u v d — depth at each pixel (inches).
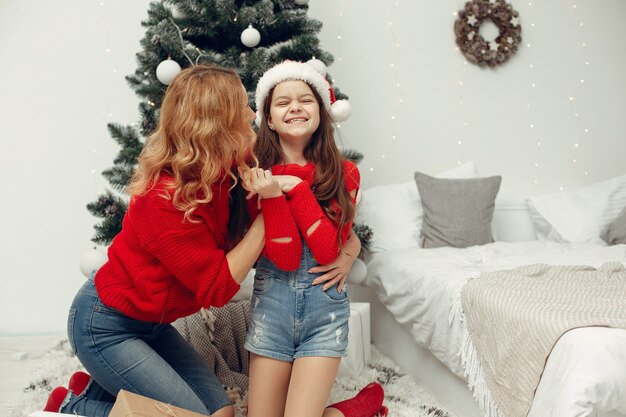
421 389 93.5
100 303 63.3
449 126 144.0
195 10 104.3
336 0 137.6
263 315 67.6
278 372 67.8
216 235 64.0
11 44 130.8
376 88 140.3
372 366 103.7
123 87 135.1
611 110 149.6
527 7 145.6
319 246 65.4
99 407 62.7
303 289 67.2
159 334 69.9
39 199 133.6
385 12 140.0
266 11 102.7
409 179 142.6
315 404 64.7
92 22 133.4
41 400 90.7
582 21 147.7
